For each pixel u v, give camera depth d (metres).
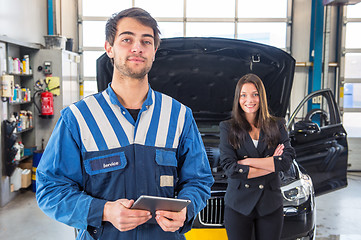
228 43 2.54
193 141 1.18
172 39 2.50
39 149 4.87
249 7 6.06
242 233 1.86
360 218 3.59
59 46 4.95
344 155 3.18
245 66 2.75
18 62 4.39
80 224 0.99
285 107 2.74
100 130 1.04
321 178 3.02
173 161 1.09
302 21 6.05
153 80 2.91
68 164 1.03
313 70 5.84
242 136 1.89
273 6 6.06
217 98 3.08
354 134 6.09
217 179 2.27
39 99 4.83
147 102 1.10
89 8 6.03
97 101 1.08
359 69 6.00
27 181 4.36
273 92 2.77
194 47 2.60
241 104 1.92
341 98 6.02
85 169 1.03
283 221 1.95
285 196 2.16
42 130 4.88
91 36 6.08
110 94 1.08
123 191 1.03
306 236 2.21
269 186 1.83
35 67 4.85
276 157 1.82
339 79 5.99
